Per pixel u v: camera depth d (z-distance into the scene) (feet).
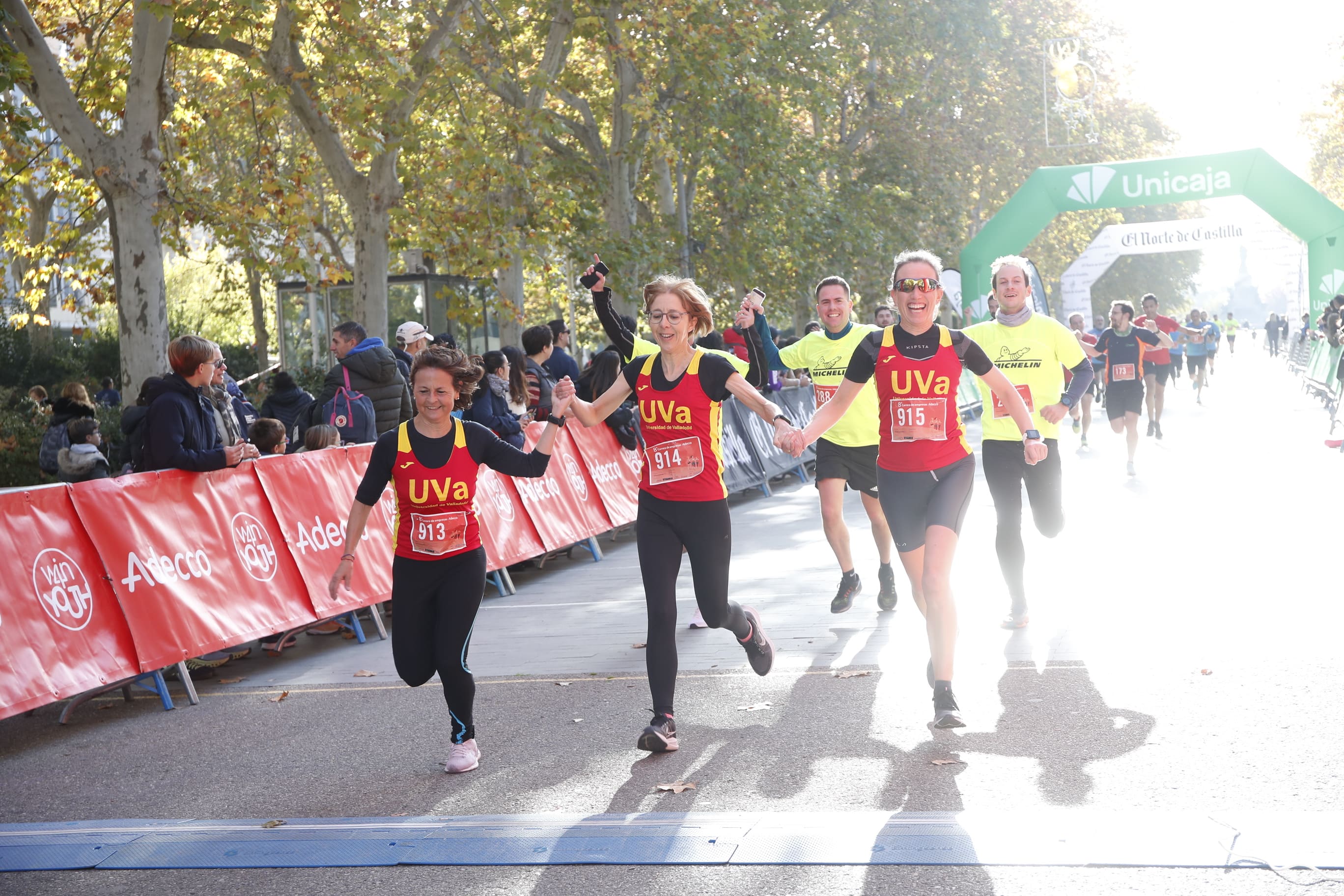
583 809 13.76
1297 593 22.07
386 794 14.97
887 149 105.81
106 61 52.60
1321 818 11.76
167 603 20.61
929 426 16.56
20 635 18.08
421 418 15.81
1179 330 77.36
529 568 34.24
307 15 52.85
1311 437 52.39
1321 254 81.35
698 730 16.65
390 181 58.44
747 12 70.44
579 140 83.30
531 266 62.44
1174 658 18.35
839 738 15.71
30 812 15.35
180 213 52.01
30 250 68.54
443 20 56.44
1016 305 21.44
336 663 23.47
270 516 23.61
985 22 105.29
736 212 85.25
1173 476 41.68
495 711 18.74
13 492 18.61
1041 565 27.02
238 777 16.25
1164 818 12.05
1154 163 82.02
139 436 27.43
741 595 26.58
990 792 13.20
